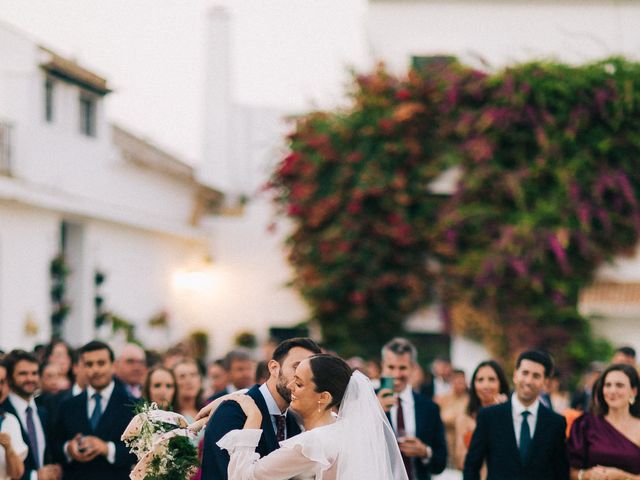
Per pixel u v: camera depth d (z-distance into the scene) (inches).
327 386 226.4
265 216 972.6
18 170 700.0
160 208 928.9
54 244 731.4
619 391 308.2
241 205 1035.9
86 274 780.6
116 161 835.4
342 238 802.2
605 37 831.7
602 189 766.5
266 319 962.1
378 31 847.7
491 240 779.4
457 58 813.2
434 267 796.6
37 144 717.3
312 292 815.1
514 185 768.9
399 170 797.2
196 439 249.3
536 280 759.1
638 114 771.4
